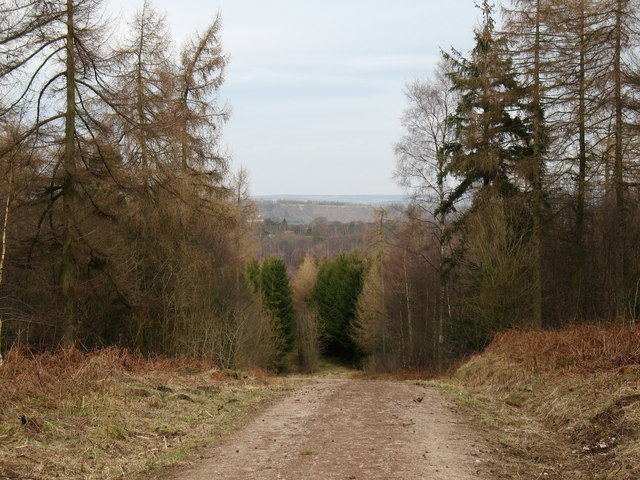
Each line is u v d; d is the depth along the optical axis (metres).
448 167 23.05
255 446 7.64
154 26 19.80
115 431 7.59
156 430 8.17
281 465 6.56
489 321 21.62
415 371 31.11
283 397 12.82
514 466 6.56
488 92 21.33
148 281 21.00
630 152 17.39
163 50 19.91
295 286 69.69
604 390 8.93
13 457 6.04
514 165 21.48
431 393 13.77
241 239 28.33
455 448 7.42
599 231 22.83
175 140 18.33
